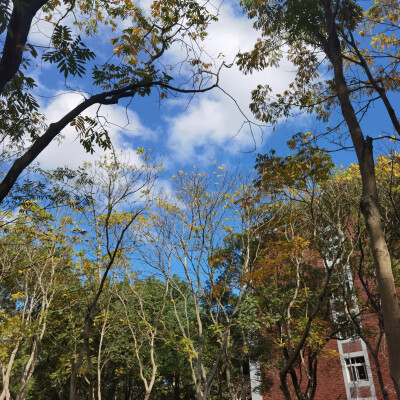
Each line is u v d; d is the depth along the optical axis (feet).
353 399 82.17
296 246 45.16
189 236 53.31
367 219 21.44
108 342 79.36
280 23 35.24
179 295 90.43
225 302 63.31
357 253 59.47
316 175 36.52
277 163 36.50
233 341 61.93
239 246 55.11
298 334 55.21
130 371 97.19
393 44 36.27
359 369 84.12
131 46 25.85
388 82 34.24
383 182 46.65
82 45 21.15
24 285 68.69
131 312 75.72
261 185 38.37
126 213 54.95
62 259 67.46
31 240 62.34
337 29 31.45
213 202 53.52
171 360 88.99
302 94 39.50
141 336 71.05
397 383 18.22
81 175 34.14
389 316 19.13
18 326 62.34
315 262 60.59
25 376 62.90
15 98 22.81
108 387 105.40
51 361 90.53
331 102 37.50
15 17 15.39
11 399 78.74
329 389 85.97
